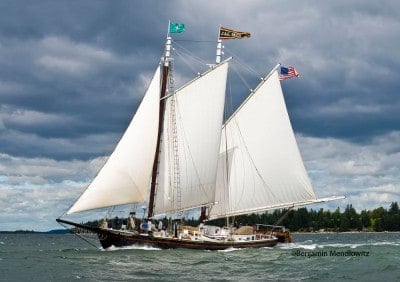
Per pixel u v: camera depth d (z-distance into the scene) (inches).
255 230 3090.6
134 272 2049.7
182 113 2851.9
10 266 2279.8
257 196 3115.2
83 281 1852.9
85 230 2655.0
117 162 2650.1
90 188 2598.4
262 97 3129.9
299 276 1964.8
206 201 2910.9
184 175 2854.3
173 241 2721.5
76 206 2578.7
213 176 2923.2
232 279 1898.4
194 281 1851.6
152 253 2593.5
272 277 1940.2
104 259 2417.6
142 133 2709.2
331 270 2110.0
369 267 2193.7
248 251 2778.1
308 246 3272.6
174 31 2856.8
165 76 2832.2
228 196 3068.4
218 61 3083.2
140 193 2699.3
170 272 2050.9
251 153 3112.7
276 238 3085.6
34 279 1900.8
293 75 3238.2
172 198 2824.8
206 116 2896.2
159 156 2807.6
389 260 2418.8
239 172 3093.0
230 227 3038.9
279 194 3139.8
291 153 3149.6
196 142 2881.4
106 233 2655.0
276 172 3137.3
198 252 2684.5
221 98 2918.3
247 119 3112.7
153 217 2785.4
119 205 2657.5
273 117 3139.8
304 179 3152.1
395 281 1844.2
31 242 6215.6
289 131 3154.5
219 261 2370.8
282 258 2492.6
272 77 3139.8
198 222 3026.6
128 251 2659.9
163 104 2822.3
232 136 3088.1
